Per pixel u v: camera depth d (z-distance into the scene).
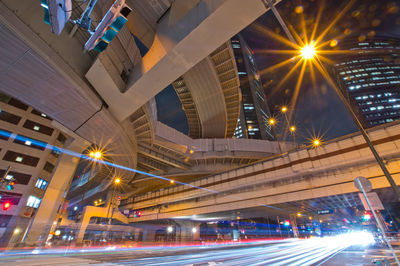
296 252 14.35
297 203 29.11
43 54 13.98
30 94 17.34
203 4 12.41
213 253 14.97
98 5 15.16
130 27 19.88
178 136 44.78
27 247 22.22
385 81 104.94
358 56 128.62
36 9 13.20
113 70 17.30
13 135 30.14
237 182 32.09
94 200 75.69
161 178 53.41
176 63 14.88
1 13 11.67
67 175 28.03
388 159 20.64
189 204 40.97
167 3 15.90
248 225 69.75
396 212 41.97
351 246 19.00
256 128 107.62
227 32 12.51
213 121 61.81
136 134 35.84
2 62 14.39
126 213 42.28
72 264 9.12
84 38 16.77
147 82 16.67
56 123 24.30
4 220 25.77
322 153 24.22
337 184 23.53
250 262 9.44
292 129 40.56
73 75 16.28
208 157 48.16
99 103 19.88
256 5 10.72
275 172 28.00
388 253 11.88
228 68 48.88
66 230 44.88
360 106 97.44
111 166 45.69
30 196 28.97
